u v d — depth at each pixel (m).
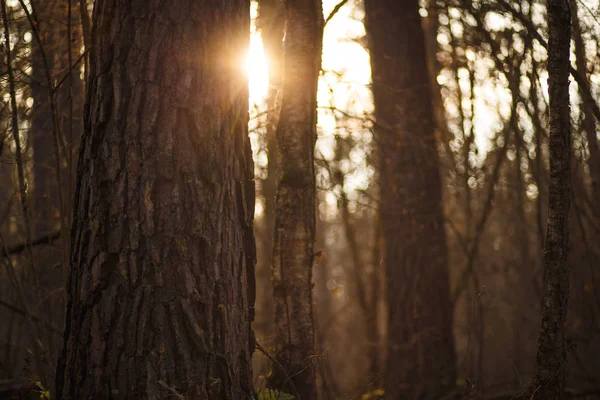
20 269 4.82
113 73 2.86
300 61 4.05
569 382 6.38
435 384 6.71
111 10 2.91
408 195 7.19
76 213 2.90
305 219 3.95
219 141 2.94
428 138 7.16
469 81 8.27
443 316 7.03
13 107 3.71
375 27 7.52
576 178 6.76
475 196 10.12
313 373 3.79
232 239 2.96
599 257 7.08
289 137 3.99
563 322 3.41
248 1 3.24
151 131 2.81
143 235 2.75
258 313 9.55
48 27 4.59
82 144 2.94
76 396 2.73
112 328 2.71
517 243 11.84
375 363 6.48
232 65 3.04
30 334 3.58
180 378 2.69
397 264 7.18
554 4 3.52
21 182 3.74
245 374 2.96
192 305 2.76
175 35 2.89
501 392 6.16
